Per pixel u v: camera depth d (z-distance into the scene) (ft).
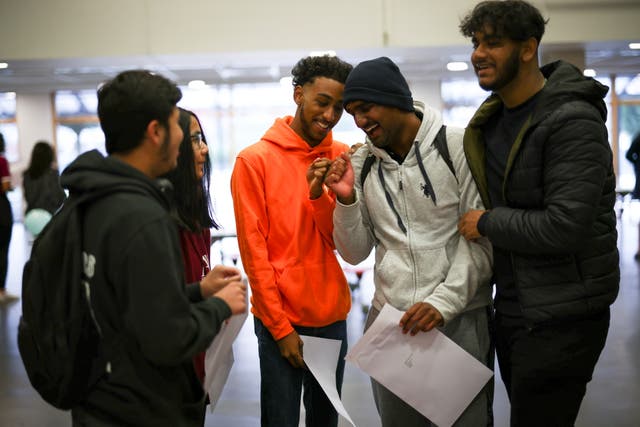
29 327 4.33
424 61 25.96
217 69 27.22
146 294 3.89
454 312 5.71
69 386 4.23
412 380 5.88
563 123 5.09
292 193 6.63
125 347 4.17
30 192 20.75
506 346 6.00
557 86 5.27
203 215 6.18
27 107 45.65
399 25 18.98
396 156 6.19
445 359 5.83
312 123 6.53
